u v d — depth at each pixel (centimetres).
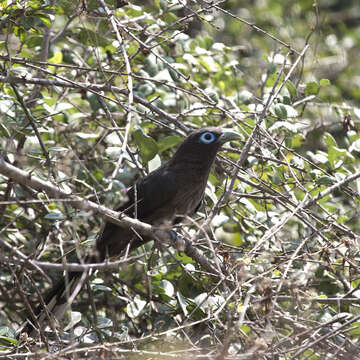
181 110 1245
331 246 921
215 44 1293
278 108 1084
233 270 857
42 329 870
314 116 1406
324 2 1905
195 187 1056
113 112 1184
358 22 2122
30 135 984
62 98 1183
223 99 1277
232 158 1202
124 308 1042
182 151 1060
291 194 1053
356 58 1748
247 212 1123
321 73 1591
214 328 830
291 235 1123
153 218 1065
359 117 1217
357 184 1064
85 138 1099
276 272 939
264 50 1594
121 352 809
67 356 849
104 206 830
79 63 1307
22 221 1095
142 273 984
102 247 1003
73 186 987
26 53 1227
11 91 1054
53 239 1072
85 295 1122
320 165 1228
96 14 1097
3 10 982
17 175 763
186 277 1017
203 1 1085
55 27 1325
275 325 845
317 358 830
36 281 1124
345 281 921
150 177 1055
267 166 1148
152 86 1190
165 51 1312
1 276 1084
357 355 791
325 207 1102
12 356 781
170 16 1237
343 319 831
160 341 881
